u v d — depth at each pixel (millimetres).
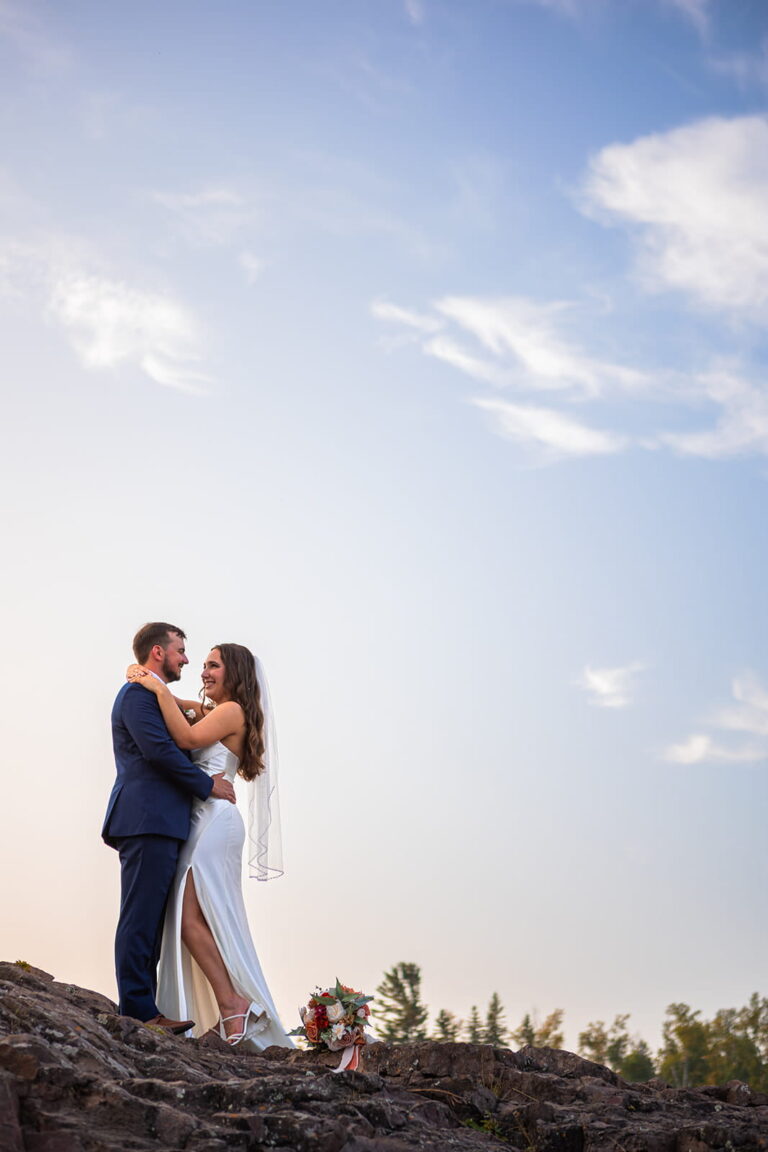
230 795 7645
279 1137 4250
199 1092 4512
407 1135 4668
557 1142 5090
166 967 7301
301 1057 6363
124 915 7082
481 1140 4938
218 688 7961
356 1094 4945
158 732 7328
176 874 7379
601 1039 65312
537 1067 6168
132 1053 4941
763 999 64562
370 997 6398
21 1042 4340
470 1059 5941
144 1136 4129
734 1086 6145
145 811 7211
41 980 5789
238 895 7492
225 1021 7090
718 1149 4957
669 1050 64812
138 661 7734
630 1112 5480
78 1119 4125
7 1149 3887
